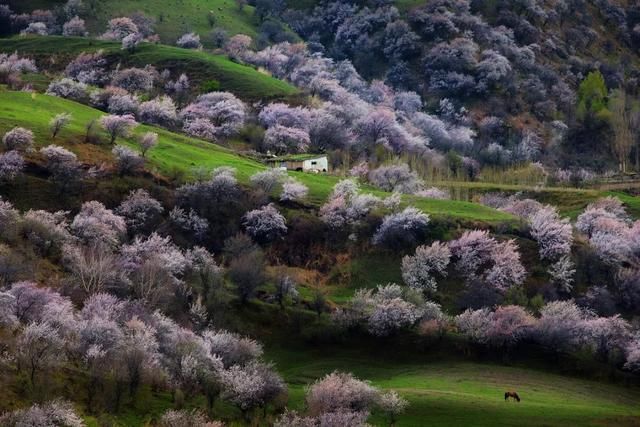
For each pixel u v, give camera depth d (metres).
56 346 180.62
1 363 173.75
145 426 174.25
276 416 190.88
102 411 174.62
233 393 189.38
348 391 189.75
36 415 155.88
